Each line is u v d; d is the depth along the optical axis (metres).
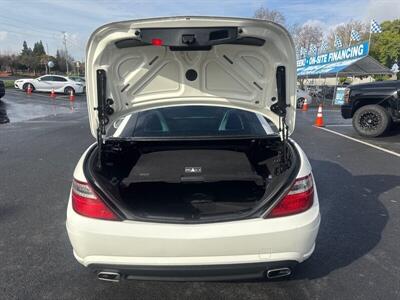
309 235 2.22
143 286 2.64
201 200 2.71
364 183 4.96
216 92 2.71
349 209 4.03
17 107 17.16
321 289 2.60
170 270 2.15
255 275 2.22
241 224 2.14
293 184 2.22
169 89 2.70
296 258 2.22
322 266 2.88
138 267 2.15
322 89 25.34
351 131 9.82
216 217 2.18
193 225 2.14
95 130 2.66
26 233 3.51
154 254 2.13
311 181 2.35
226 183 2.84
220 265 2.14
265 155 3.11
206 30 2.18
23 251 3.17
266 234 2.13
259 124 3.24
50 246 3.25
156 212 2.61
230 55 2.49
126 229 2.13
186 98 2.76
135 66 2.54
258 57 2.50
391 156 6.65
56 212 4.02
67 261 3.00
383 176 5.30
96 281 2.71
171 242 2.10
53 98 23.47
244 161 2.75
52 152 6.96
